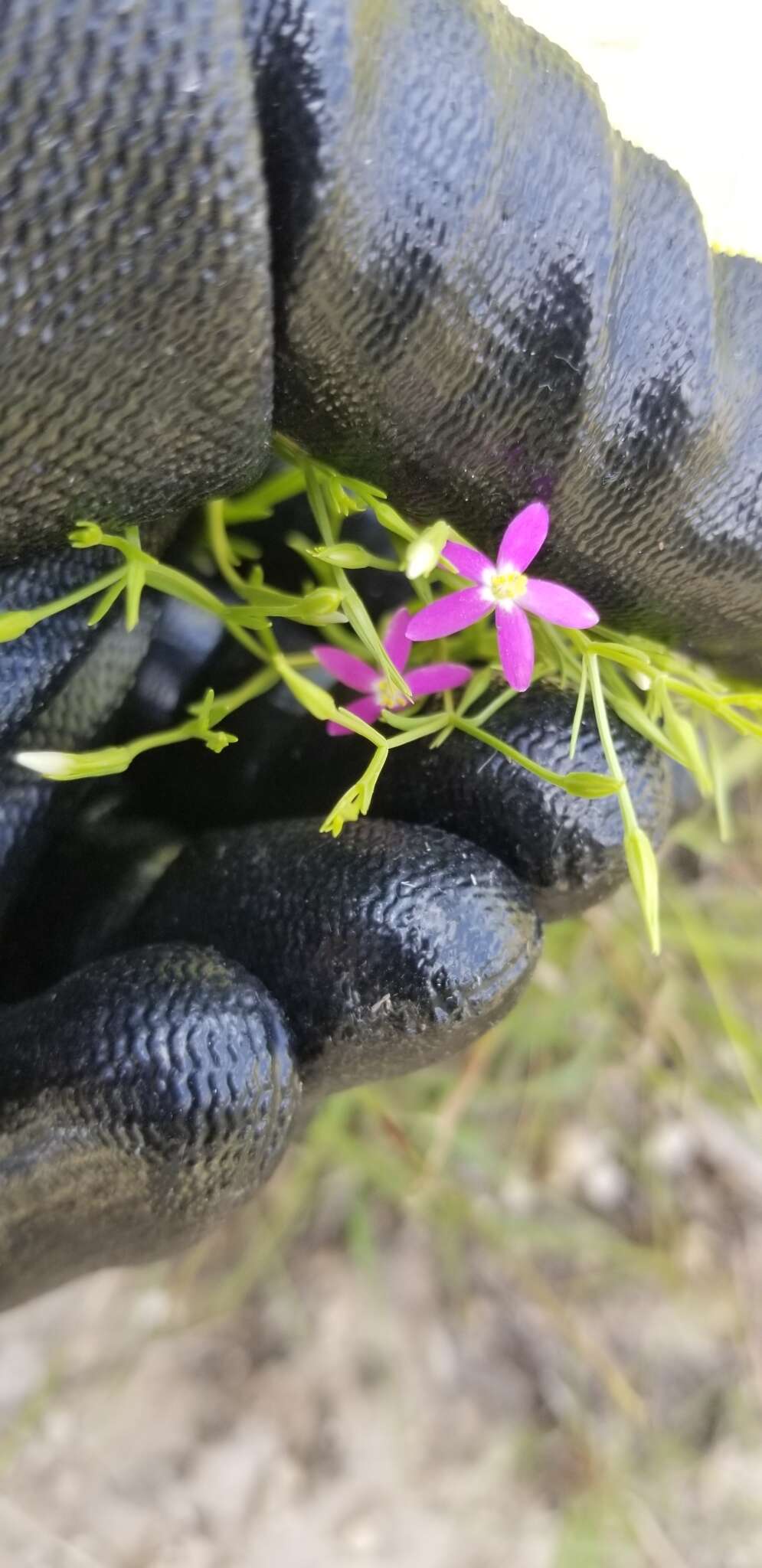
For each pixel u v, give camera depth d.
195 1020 0.06
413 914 0.07
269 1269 0.20
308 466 0.07
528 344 0.06
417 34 0.05
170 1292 0.19
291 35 0.05
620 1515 0.20
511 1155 0.19
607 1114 0.20
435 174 0.05
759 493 0.07
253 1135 0.06
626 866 0.08
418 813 0.08
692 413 0.06
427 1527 0.20
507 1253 0.20
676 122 0.07
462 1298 0.20
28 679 0.07
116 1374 0.19
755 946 0.18
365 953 0.07
